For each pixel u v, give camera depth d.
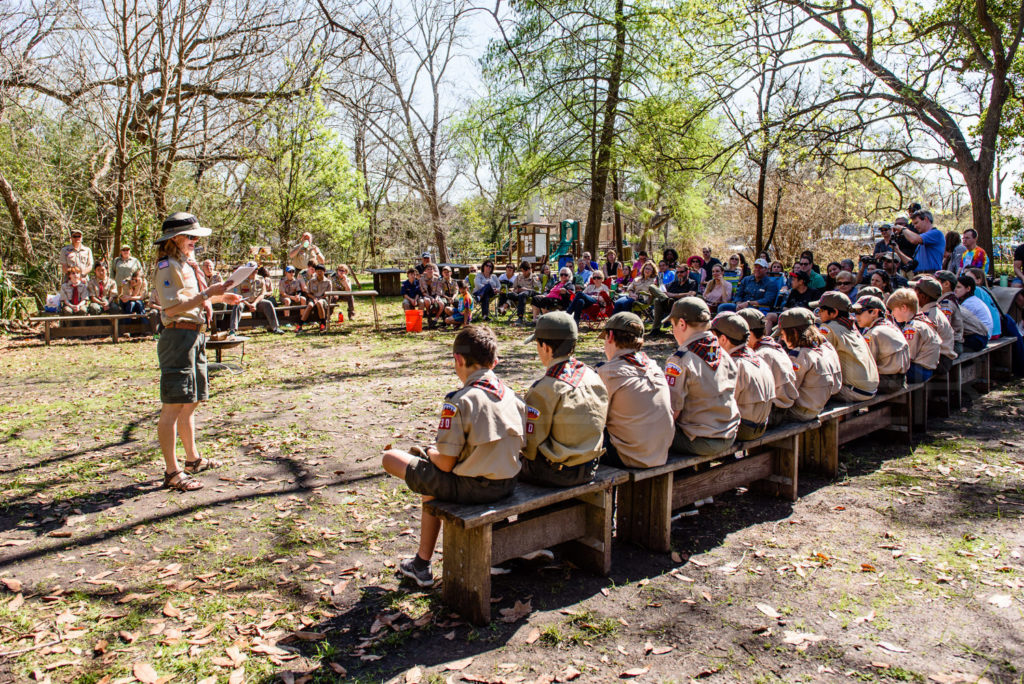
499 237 37.16
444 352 11.10
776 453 4.68
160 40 15.35
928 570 3.62
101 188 17.19
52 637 3.05
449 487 3.13
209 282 13.80
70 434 6.29
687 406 3.95
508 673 2.76
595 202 21.69
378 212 38.62
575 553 3.71
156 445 5.91
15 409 7.25
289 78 19.03
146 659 2.88
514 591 3.46
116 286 13.92
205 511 4.49
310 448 5.82
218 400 7.66
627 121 20.73
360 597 3.42
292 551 3.93
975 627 3.07
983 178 12.26
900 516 4.34
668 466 3.75
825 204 28.09
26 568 3.71
